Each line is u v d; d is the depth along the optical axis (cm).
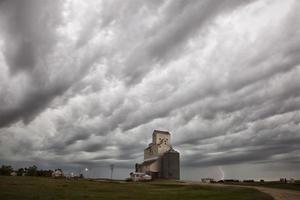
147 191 6719
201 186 7925
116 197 5559
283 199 5303
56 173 13138
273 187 7550
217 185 8450
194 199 5419
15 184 6988
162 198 5550
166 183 9650
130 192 6450
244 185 8412
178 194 6178
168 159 13050
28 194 5394
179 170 13075
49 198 5078
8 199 4781
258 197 5528
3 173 12669
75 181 8856
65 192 5978
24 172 13112
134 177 11638
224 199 5409
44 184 7312
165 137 13738
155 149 13475
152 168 12962
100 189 6900
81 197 5369
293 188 7225
